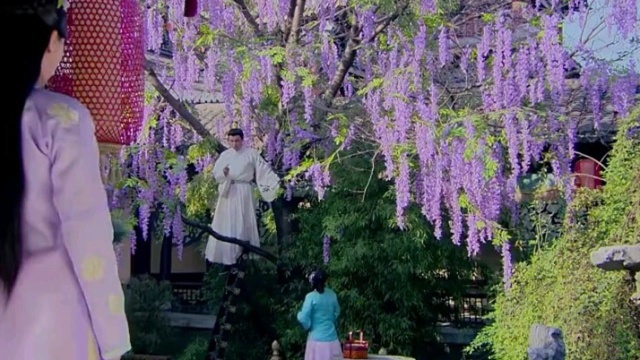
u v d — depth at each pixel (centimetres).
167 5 786
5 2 155
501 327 705
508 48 716
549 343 476
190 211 902
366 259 839
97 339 158
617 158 678
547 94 780
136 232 952
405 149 724
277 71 822
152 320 930
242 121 877
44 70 164
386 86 728
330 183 842
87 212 156
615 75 730
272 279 923
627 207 637
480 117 717
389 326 839
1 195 153
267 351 896
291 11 831
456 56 841
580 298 618
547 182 772
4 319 156
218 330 867
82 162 157
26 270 156
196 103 997
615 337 599
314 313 737
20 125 155
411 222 813
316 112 840
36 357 153
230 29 825
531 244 774
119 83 215
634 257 471
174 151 865
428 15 739
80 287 157
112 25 213
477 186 699
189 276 1198
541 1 777
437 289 868
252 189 888
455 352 895
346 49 835
